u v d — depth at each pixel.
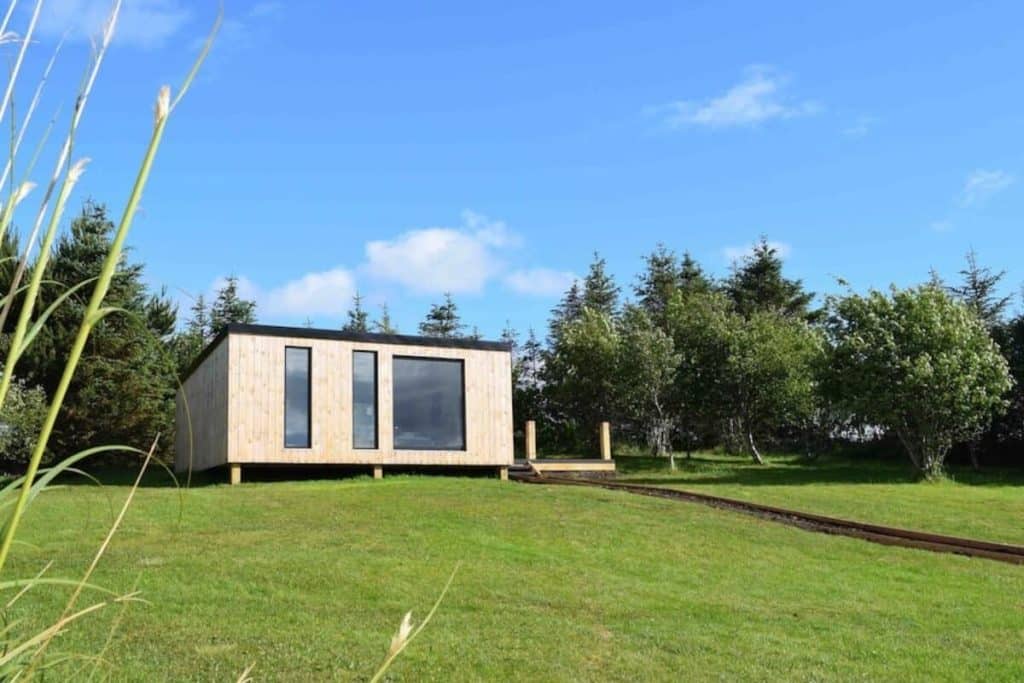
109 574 7.90
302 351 17.17
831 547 11.28
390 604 7.65
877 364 22.11
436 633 6.87
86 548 9.10
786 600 8.59
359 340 17.55
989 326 28.38
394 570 8.88
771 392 28.25
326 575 8.49
